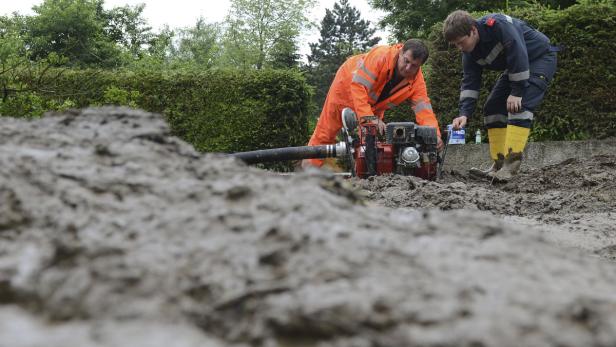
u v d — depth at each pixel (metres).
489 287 1.16
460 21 6.95
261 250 1.27
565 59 10.41
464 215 1.57
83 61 25.72
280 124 12.96
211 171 1.63
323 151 6.09
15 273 1.20
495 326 1.04
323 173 1.69
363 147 6.04
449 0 23.98
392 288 1.13
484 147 10.52
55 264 1.23
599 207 4.91
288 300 1.11
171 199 1.47
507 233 1.46
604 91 10.25
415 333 1.03
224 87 12.90
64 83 11.03
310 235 1.30
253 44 38.75
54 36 25.16
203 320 1.12
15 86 7.33
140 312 1.12
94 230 1.33
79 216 1.38
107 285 1.17
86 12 25.59
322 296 1.10
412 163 5.87
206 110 12.92
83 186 1.48
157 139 1.78
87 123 1.83
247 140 12.98
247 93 12.93
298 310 1.07
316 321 1.05
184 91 12.94
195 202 1.46
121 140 1.73
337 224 1.36
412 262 1.24
